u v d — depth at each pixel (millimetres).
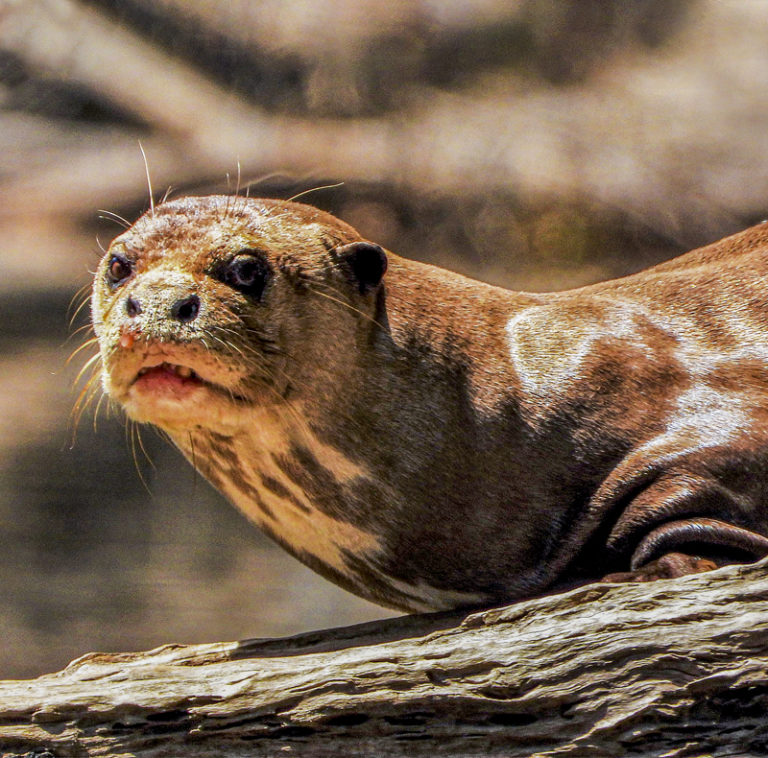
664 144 50719
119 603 25750
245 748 12195
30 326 43562
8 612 24734
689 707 11500
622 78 54219
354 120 53938
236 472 14266
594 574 13852
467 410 13984
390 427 13852
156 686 12383
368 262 13961
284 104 55062
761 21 56062
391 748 11992
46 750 12305
